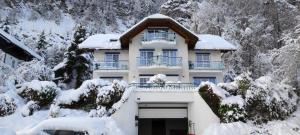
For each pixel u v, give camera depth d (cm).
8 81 2891
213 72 3650
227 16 4534
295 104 2547
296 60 2617
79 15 9512
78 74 4088
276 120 2361
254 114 2381
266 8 4416
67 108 2631
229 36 4244
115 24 9550
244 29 4428
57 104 2623
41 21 8444
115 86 2623
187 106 2691
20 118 2447
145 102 2619
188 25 5378
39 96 2662
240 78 2569
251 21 4319
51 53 5381
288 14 4134
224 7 4622
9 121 2377
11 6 8575
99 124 1112
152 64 3525
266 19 4356
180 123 3008
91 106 2641
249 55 4169
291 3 4444
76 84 4066
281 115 2383
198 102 2534
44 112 2591
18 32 7200
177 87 2730
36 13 8606
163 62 3528
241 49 4100
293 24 3975
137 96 2592
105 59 3647
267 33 4234
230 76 4109
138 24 3581
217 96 2445
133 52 3612
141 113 2658
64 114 2517
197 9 4806
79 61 4116
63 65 4109
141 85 2919
